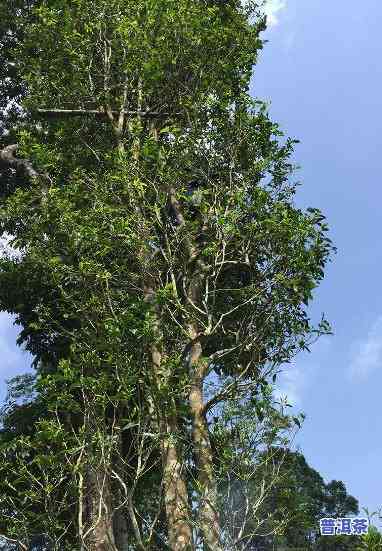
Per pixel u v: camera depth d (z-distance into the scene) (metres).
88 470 10.93
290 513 11.24
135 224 13.05
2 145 22.89
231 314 13.95
